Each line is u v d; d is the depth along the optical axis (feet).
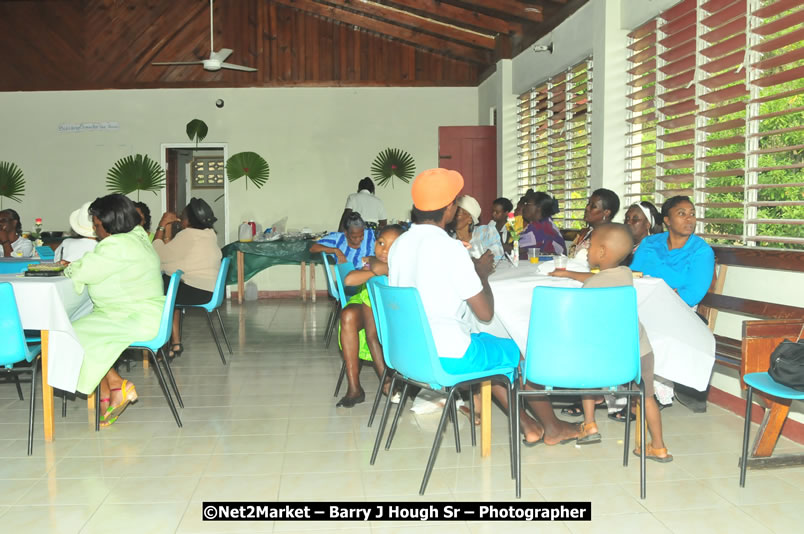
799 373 8.31
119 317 11.71
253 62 30.78
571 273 10.71
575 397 12.61
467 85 31.24
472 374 9.07
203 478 9.53
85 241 14.48
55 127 30.55
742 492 8.93
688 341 10.28
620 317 8.50
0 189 30.32
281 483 9.34
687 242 12.37
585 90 18.98
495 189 27.78
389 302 9.25
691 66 14.07
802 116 11.33
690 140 14.46
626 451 9.92
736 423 11.96
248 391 14.51
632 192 16.79
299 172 31.22
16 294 10.45
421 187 9.34
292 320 24.75
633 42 16.60
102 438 11.35
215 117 30.89
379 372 13.34
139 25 30.48
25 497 8.89
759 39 11.98
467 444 10.94
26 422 12.23
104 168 30.71
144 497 8.88
